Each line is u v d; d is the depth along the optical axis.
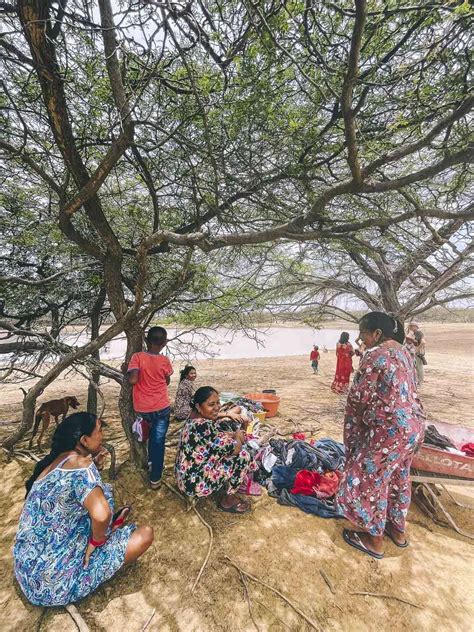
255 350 22.30
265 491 3.38
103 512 1.99
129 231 4.57
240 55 2.32
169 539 2.70
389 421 2.41
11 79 2.88
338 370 8.19
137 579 2.32
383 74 2.36
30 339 5.17
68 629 1.95
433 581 2.34
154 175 3.76
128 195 4.44
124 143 2.40
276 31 2.04
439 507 3.12
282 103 2.73
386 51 2.34
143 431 3.37
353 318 7.38
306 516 3.00
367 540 2.61
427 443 3.18
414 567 2.46
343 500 2.62
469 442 3.44
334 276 7.07
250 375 11.52
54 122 2.37
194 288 5.08
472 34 1.91
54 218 4.05
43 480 2.05
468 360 15.52
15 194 4.08
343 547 2.64
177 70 2.70
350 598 2.19
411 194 3.06
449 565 2.50
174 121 3.15
